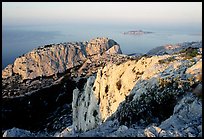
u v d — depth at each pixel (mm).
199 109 19656
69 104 145000
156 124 21391
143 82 31156
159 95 24641
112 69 49719
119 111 27531
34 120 129375
